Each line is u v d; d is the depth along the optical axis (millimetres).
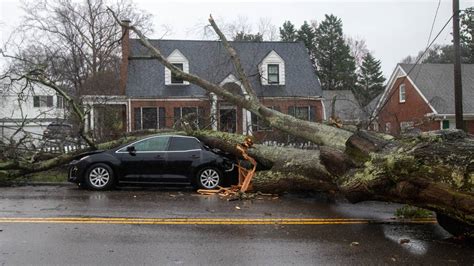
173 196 10367
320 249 5957
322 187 9992
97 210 8344
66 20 33000
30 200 9500
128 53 27812
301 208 9016
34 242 6043
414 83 31453
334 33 59406
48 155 13141
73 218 7582
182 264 5234
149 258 5441
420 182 6340
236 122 23312
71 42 30641
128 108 26969
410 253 5832
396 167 6594
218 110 19234
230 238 6469
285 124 11352
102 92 26016
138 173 11375
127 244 6039
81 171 11297
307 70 30047
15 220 7375
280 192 10672
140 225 7168
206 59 29453
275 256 5613
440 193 6152
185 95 27562
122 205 8945
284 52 30672
